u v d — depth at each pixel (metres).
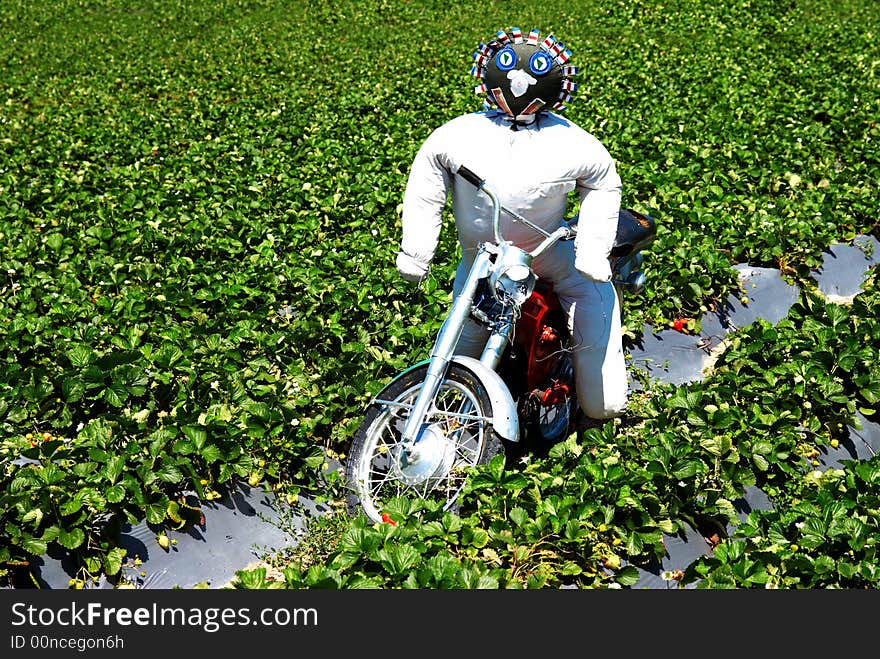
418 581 3.32
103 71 16.34
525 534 3.62
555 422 4.64
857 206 7.36
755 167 8.43
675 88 12.41
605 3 20.78
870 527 3.69
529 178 3.89
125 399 4.50
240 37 19.61
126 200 7.71
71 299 5.84
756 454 4.31
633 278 4.96
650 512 3.84
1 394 4.58
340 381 4.84
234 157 9.36
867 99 11.41
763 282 6.50
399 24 20.58
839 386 4.81
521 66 3.80
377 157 9.06
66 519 3.58
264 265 6.45
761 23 18.33
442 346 3.83
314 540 3.95
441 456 3.81
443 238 6.94
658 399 4.85
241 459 4.05
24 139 10.41
